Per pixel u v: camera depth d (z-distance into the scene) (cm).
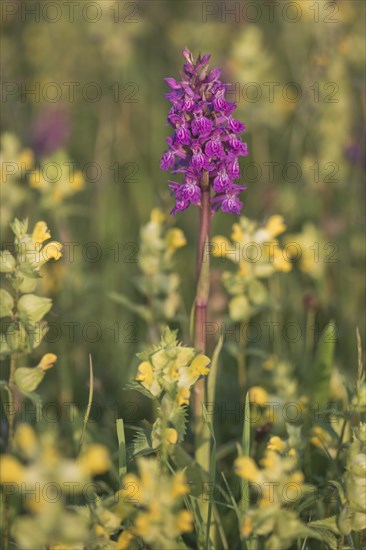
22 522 320
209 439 455
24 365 614
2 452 506
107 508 371
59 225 713
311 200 871
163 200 633
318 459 512
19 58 1129
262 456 518
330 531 410
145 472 349
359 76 923
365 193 842
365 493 373
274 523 366
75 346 677
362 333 705
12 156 682
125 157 963
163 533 351
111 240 835
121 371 652
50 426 457
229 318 585
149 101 1068
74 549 354
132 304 598
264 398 541
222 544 469
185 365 404
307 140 961
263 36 1170
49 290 696
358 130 881
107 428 580
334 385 566
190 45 1095
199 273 446
